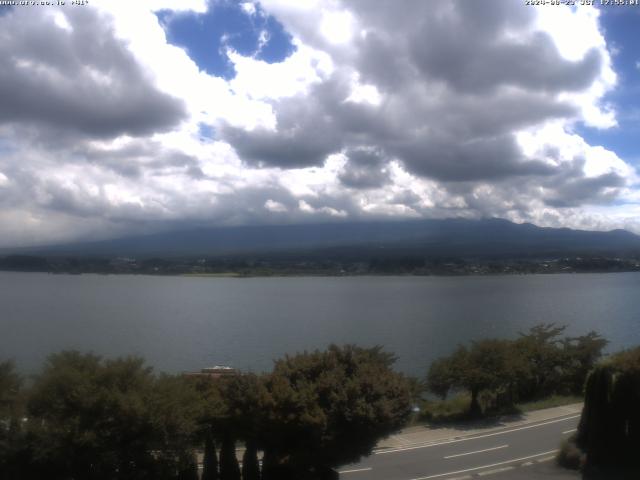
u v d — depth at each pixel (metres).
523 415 40.06
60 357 23.61
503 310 152.12
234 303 184.88
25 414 21.59
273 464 24.73
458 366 40.19
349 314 148.25
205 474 23.84
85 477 21.23
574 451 29.16
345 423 24.05
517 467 29.27
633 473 26.86
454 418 39.56
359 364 26.55
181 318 142.62
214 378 27.89
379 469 29.30
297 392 24.06
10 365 24.83
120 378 22.52
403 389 25.59
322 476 25.38
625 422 27.66
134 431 21.02
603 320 127.06
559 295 198.75
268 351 93.31
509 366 41.00
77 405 21.12
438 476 28.20
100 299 198.75
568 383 48.22
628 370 27.53
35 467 21.38
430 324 125.19
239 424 24.14
